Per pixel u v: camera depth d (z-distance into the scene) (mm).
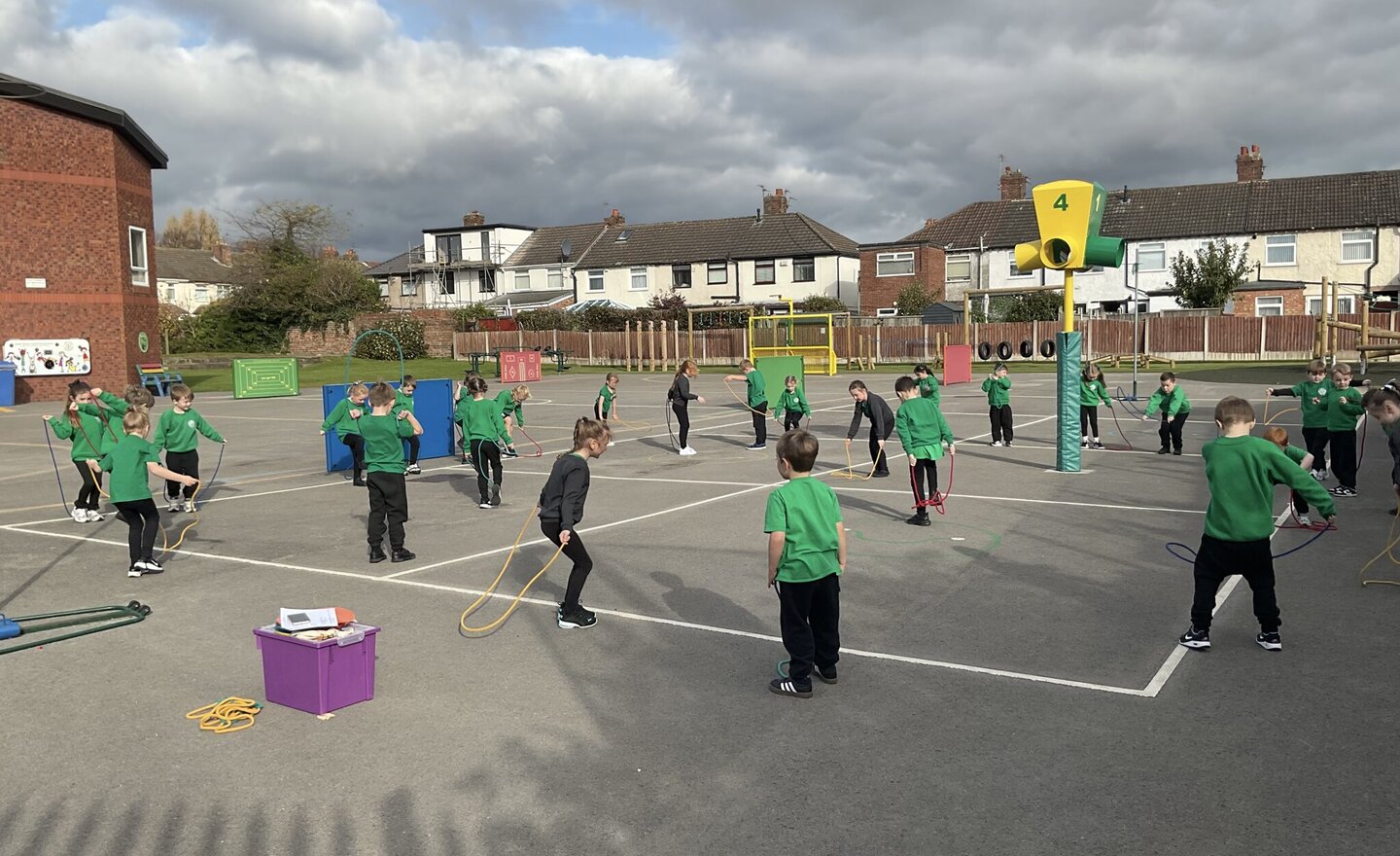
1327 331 33000
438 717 5754
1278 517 10633
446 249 73750
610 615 7730
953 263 56719
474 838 4359
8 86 29719
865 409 14469
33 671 6672
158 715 5871
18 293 30719
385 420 9594
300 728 5629
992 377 17703
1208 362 43625
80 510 12367
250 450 19688
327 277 62219
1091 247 13766
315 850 4281
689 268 63344
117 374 32594
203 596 8555
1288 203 50125
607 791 4785
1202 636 6559
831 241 61406
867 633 7102
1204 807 4492
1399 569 8477
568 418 25609
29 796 4844
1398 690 5820
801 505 5867
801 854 4180
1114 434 19188
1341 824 4324
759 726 5523
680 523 11336
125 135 33188
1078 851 4156
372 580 9047
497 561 9688
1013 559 9164
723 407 28406
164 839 4402
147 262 34750
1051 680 6109
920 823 4414
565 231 73125
